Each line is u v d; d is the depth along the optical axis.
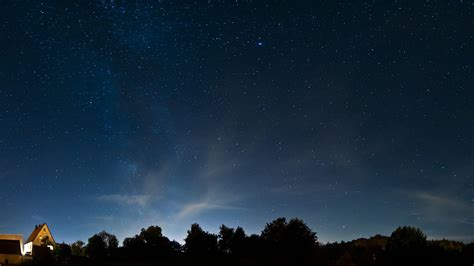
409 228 32.19
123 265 39.72
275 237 35.03
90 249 48.06
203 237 43.00
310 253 33.91
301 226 34.47
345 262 35.38
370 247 40.06
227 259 39.84
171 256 45.06
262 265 34.78
